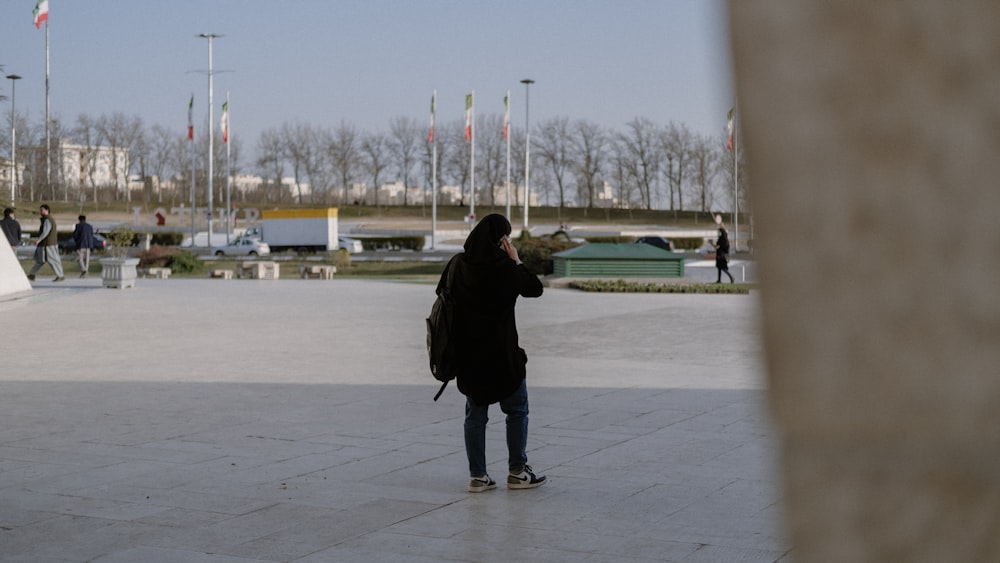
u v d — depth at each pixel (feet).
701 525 17.94
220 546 16.60
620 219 349.61
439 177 387.55
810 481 1.69
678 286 91.15
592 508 19.20
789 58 1.62
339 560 15.85
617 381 36.47
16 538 17.01
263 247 179.01
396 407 30.66
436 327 20.08
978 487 1.61
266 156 389.80
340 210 367.66
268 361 41.27
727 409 30.58
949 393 1.60
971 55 1.55
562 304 75.31
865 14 1.59
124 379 36.04
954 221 1.57
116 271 89.04
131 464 22.79
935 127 1.57
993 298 1.56
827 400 1.65
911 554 1.65
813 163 1.62
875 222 1.60
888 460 1.65
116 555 16.06
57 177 368.68
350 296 82.33
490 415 29.89
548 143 364.17
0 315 62.28
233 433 26.45
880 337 1.62
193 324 57.16
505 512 18.90
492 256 19.56
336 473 22.07
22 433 26.27
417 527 17.84
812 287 1.64
